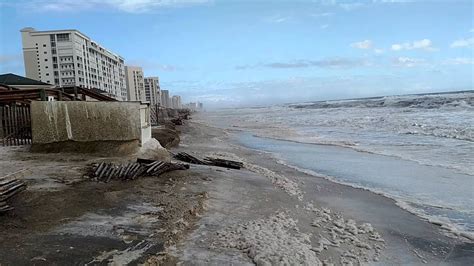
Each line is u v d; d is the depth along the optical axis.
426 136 18.20
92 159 9.82
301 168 11.97
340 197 8.11
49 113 10.80
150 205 6.21
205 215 6.18
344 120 33.38
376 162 12.40
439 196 7.94
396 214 6.84
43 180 7.35
